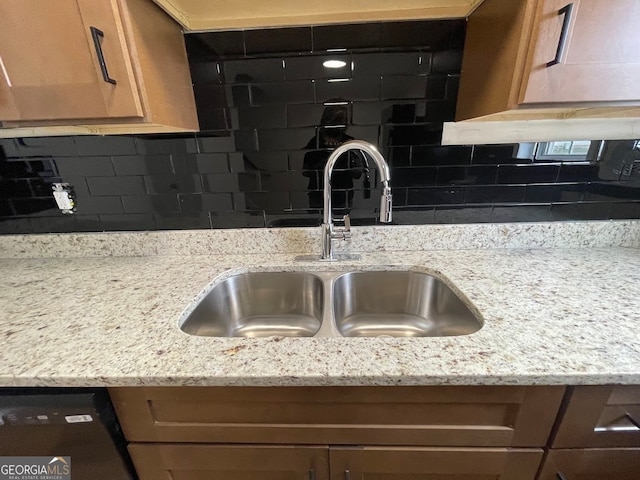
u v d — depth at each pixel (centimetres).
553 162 104
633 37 64
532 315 72
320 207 112
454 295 90
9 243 117
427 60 97
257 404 62
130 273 104
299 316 110
